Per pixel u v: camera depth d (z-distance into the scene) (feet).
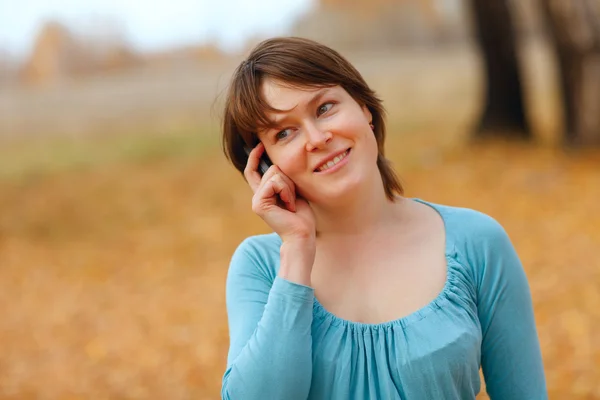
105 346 17.15
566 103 31.07
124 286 21.91
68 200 33.96
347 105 5.12
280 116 5.05
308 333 4.86
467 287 5.08
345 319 5.11
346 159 5.09
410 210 5.51
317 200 5.20
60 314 19.84
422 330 4.87
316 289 5.26
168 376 15.03
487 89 35.58
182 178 36.35
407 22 76.13
